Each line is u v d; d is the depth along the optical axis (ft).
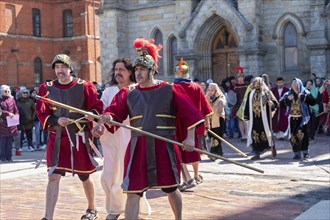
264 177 37.24
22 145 63.93
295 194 31.04
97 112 23.58
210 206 28.14
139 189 18.94
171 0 94.89
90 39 153.69
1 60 143.43
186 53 90.07
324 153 49.34
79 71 154.61
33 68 152.35
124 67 24.30
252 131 46.44
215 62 92.63
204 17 88.43
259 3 85.46
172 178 19.24
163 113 19.66
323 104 63.10
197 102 29.48
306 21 83.15
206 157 48.96
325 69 81.15
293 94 45.50
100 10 100.27
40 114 23.30
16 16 147.43
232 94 66.54
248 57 84.74
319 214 25.12
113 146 23.97
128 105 20.08
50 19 156.97
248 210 27.02
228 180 36.29
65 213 27.25
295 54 84.74
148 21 98.07
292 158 46.75
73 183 36.52
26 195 32.60
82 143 23.53
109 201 24.32
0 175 41.01
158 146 19.36
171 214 26.45
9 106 50.42
